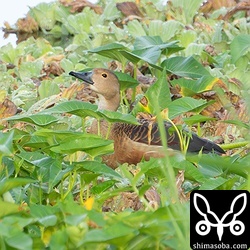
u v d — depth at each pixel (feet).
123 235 26.55
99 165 34.01
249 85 51.49
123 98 50.83
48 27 70.85
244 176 33.50
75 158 37.96
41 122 37.17
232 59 52.34
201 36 63.16
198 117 37.88
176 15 68.03
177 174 37.01
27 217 28.94
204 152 42.09
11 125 47.19
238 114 46.57
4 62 60.80
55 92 52.75
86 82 48.49
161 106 41.78
